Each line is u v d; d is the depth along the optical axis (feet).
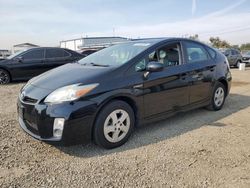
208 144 12.59
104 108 11.65
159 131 14.29
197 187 9.13
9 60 32.27
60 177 9.70
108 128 11.86
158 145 12.47
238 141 12.96
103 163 10.72
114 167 10.41
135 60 13.07
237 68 67.10
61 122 10.78
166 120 16.17
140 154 11.53
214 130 14.48
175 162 10.82
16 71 32.50
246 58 72.18
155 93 13.51
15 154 11.41
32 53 33.60
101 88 11.52
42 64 33.88
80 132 11.06
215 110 18.25
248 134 13.88
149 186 9.18
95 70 12.47
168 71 14.21
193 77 15.66
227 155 11.47
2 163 10.62
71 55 35.94
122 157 11.25
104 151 11.84
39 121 11.10
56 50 35.12
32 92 11.83
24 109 11.82
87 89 11.22
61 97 10.98
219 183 9.37
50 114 10.89
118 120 12.18
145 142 12.82
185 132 14.16
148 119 13.53
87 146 12.32
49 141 11.00
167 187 9.12
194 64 15.96
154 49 14.10
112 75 12.10
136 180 9.53
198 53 16.83
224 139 13.20
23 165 10.52
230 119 16.47
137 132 14.14
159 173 9.99
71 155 11.43
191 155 11.44
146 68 13.21
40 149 11.94
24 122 12.11
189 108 15.81
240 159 11.11
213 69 17.33
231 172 10.11
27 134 12.59
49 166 10.47
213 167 10.46
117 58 14.03
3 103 20.51
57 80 12.07
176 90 14.64
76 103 10.91
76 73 12.47
